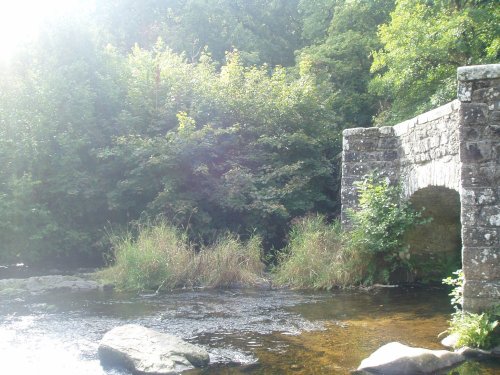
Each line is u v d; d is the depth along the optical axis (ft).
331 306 26.43
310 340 19.89
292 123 48.32
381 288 31.73
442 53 40.40
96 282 32.94
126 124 44.42
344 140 36.60
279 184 44.78
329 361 17.34
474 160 19.61
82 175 42.45
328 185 48.55
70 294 30.50
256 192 42.32
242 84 49.21
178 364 16.87
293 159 47.16
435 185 27.73
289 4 82.89
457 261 34.09
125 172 43.04
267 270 37.27
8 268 40.70
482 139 19.57
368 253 32.81
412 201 32.27
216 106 46.65
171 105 45.68
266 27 82.28
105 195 43.24
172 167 42.19
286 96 49.06
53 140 42.55
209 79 49.16
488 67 19.54
